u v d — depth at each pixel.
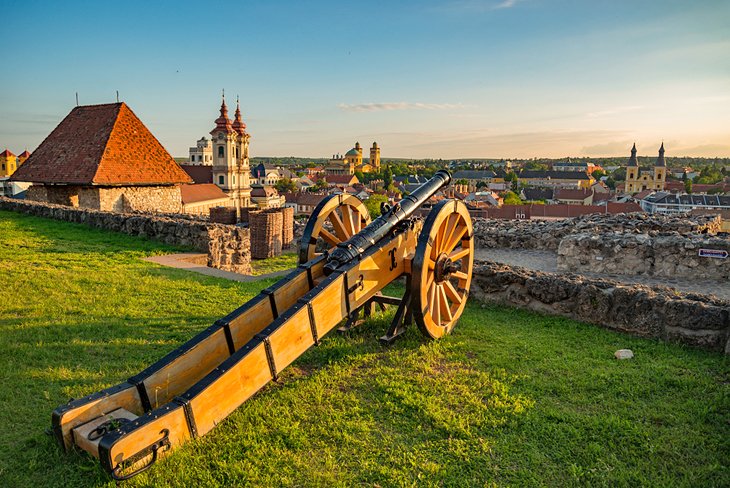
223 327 4.25
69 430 3.43
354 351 5.64
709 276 9.95
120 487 3.22
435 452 3.77
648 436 3.95
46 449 3.54
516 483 3.44
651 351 5.68
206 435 3.88
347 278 5.02
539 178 180.50
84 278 8.32
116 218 13.73
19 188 54.69
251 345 4.00
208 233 11.65
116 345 5.54
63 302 6.99
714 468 3.54
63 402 4.25
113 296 7.38
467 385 4.83
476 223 14.58
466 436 3.95
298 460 3.62
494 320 6.92
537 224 14.19
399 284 9.19
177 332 6.04
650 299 6.11
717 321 5.59
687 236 10.50
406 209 6.12
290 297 4.93
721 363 5.26
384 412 4.32
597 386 4.79
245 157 78.56
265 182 153.75
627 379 4.92
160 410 3.41
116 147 20.84
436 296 6.00
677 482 3.44
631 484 3.43
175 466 3.42
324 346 5.75
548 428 4.06
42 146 22.45
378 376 5.00
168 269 9.51
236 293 7.86
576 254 10.78
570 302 6.87
